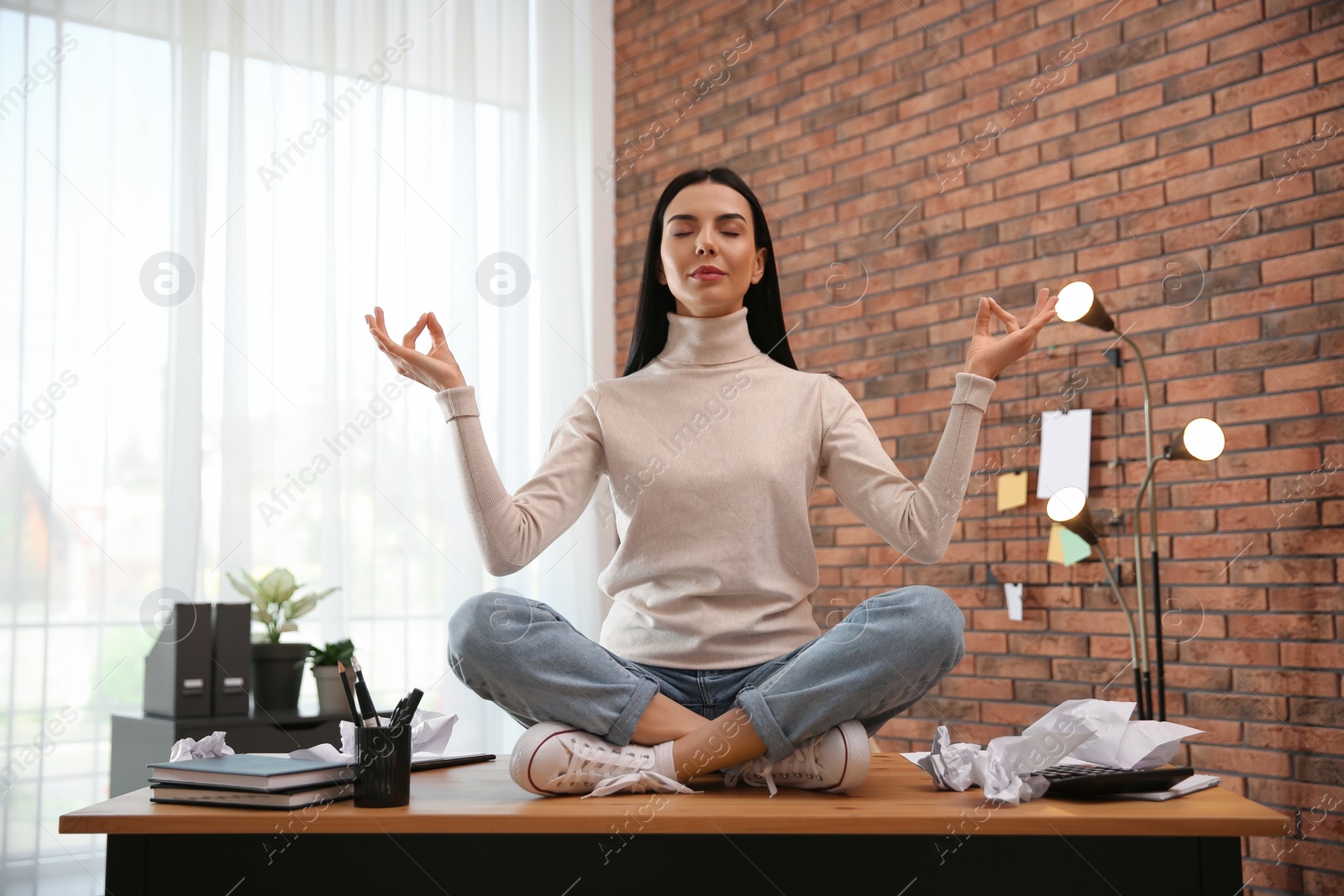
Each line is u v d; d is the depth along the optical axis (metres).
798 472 1.70
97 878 3.16
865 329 3.50
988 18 3.26
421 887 1.37
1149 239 2.88
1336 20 2.58
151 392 3.36
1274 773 2.59
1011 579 3.11
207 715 2.92
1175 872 1.36
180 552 3.33
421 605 3.80
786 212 3.77
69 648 3.21
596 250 4.34
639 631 1.67
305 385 3.64
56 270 3.28
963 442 1.58
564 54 4.34
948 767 1.49
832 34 3.68
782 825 1.31
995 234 3.20
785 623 1.64
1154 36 2.90
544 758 1.46
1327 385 2.56
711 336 1.81
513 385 4.05
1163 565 2.81
